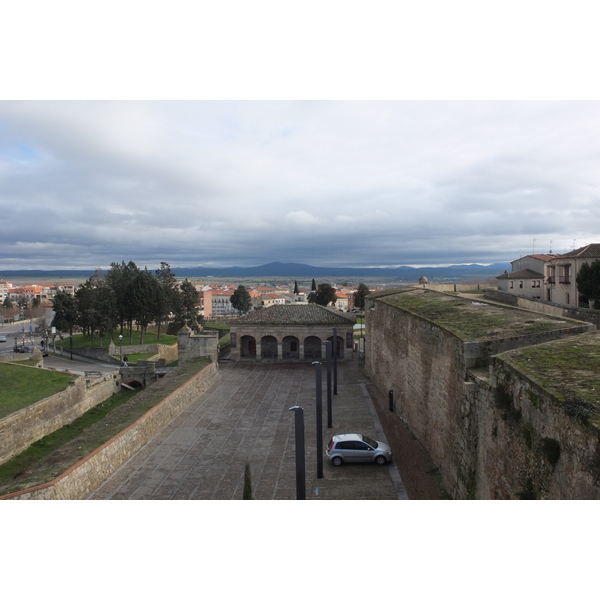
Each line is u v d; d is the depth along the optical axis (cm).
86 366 6144
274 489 2050
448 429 1894
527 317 1895
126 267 8638
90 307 7250
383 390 3569
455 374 1809
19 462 3048
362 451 2272
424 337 2344
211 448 2577
